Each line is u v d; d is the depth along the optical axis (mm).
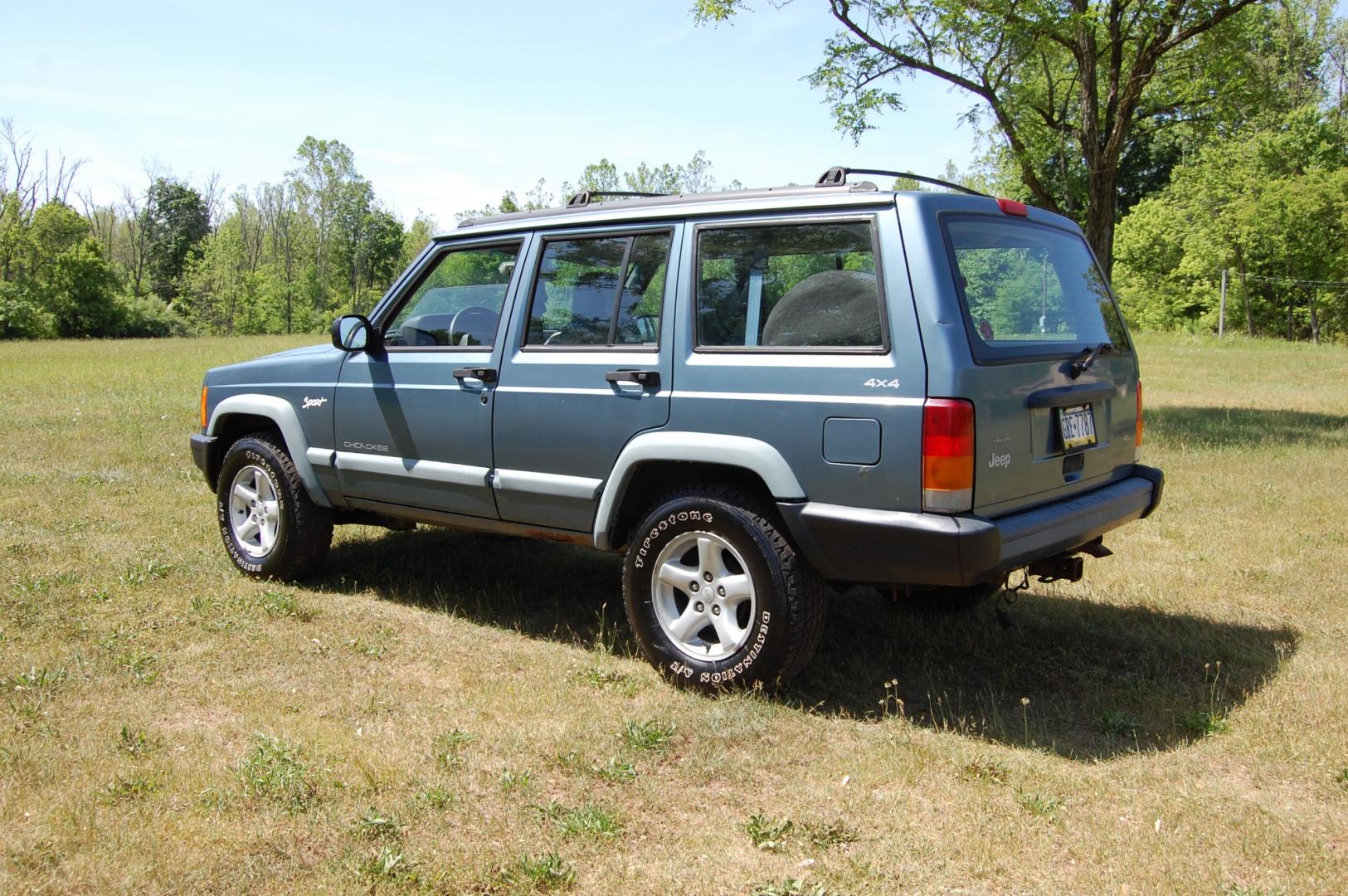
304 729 3588
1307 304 41781
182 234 91875
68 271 64688
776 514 3822
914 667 4359
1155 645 4594
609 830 2932
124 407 13594
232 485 5629
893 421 3469
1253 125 42906
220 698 3887
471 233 4875
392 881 2645
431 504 4863
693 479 4148
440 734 3580
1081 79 13938
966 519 3395
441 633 4723
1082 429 4086
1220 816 3041
